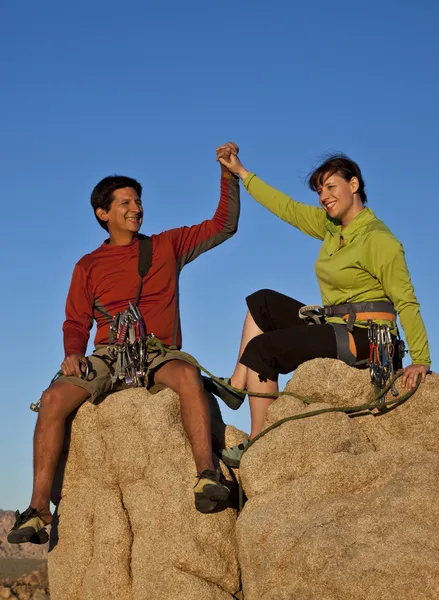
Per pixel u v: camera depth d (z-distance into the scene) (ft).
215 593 13.37
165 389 14.37
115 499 14.07
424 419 13.47
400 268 13.43
